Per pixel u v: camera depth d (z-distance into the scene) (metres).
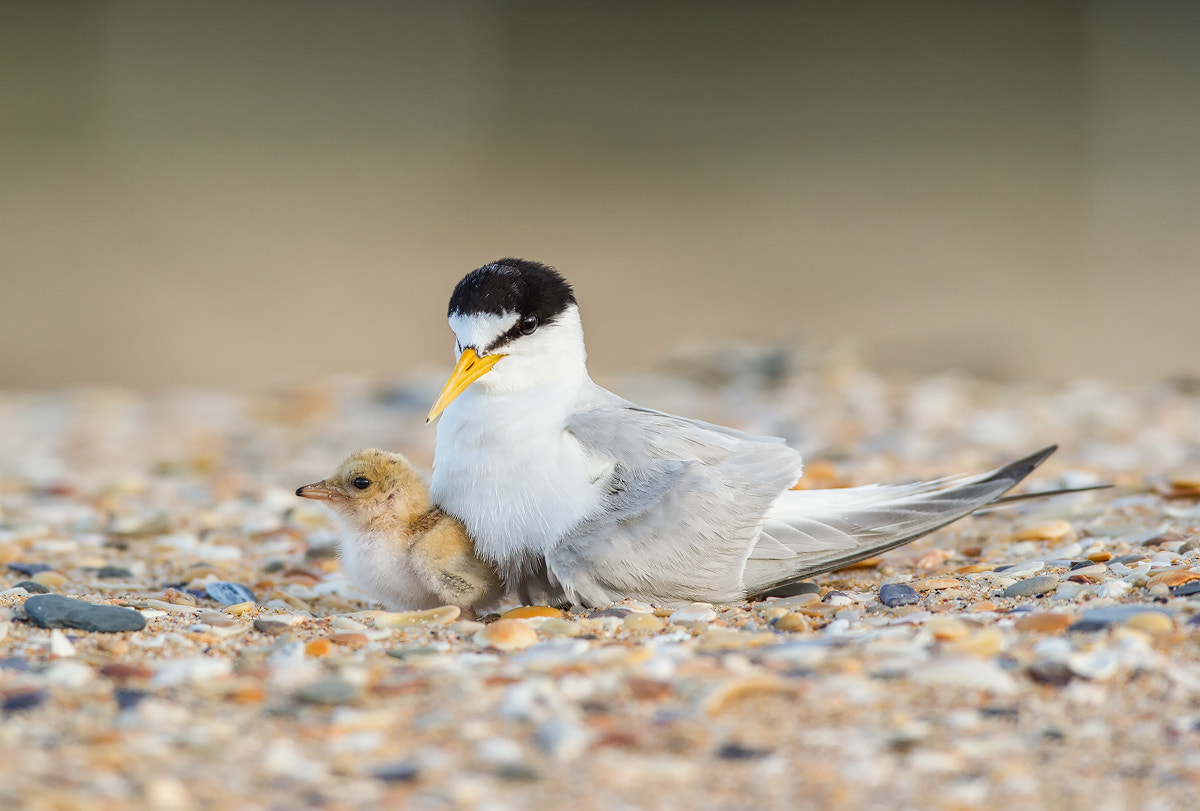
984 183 29.34
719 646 5.33
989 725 4.46
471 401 6.47
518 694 4.66
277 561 8.10
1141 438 11.66
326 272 24.20
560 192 29.36
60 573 7.71
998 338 20.50
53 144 29.62
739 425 12.80
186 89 32.59
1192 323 20.95
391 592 6.62
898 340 20.59
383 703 4.66
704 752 4.26
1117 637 5.12
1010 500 7.09
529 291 6.43
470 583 6.46
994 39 35.72
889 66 35.56
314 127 31.81
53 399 16.39
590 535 6.18
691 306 22.67
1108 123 32.03
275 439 13.49
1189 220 26.66
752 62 35.47
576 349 6.59
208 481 11.20
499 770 4.13
